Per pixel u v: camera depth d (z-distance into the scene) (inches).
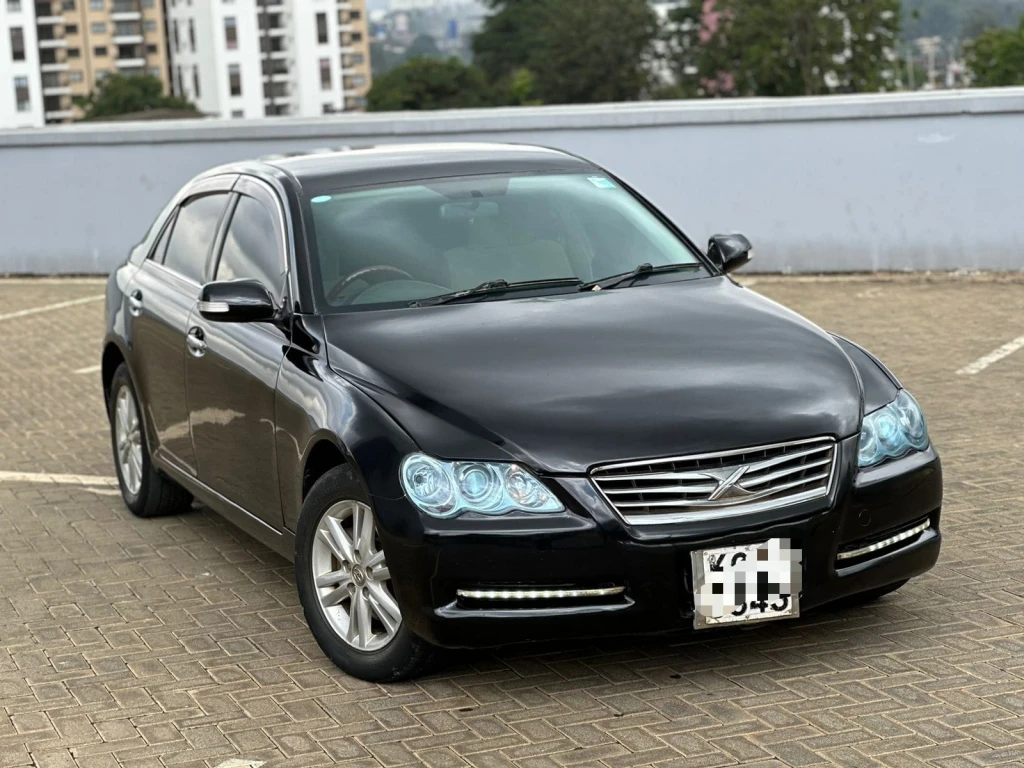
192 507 282.4
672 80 4724.4
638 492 169.6
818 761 156.7
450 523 169.6
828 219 540.4
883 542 183.0
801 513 173.3
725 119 542.3
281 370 201.8
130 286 270.1
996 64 4407.0
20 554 255.1
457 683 184.2
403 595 173.9
